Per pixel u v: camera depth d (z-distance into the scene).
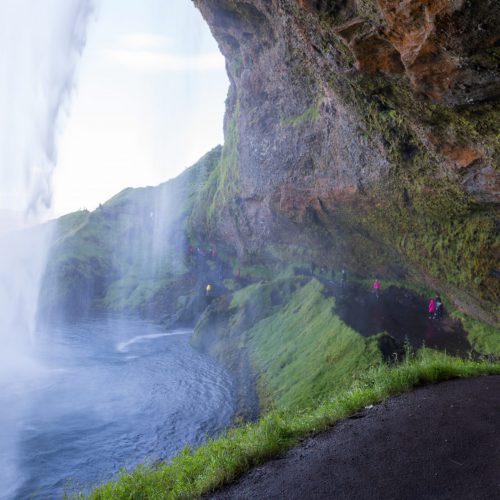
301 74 28.23
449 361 12.01
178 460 9.09
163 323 51.81
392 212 24.02
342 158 25.88
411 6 7.91
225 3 30.25
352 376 18.78
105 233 76.31
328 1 9.92
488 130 10.82
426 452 6.43
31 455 21.59
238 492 6.38
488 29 7.36
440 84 9.59
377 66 10.65
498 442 6.42
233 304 40.59
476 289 19.89
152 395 29.31
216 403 26.98
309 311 30.66
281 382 24.56
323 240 35.25
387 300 29.95
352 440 7.30
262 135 36.94
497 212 16.47
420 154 16.86
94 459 21.34
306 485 6.14
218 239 58.19
